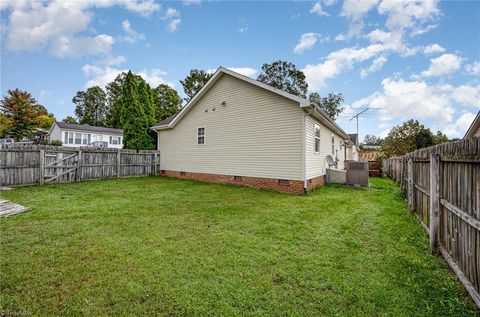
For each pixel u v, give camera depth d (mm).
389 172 15680
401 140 20828
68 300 2338
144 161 14203
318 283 2670
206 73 32844
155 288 2547
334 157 14445
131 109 16984
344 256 3375
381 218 5363
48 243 3711
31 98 32438
